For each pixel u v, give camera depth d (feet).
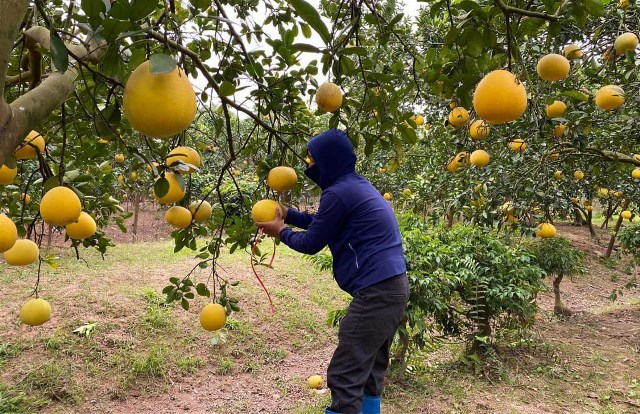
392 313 6.73
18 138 3.06
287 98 6.53
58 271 20.90
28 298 17.12
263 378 14.65
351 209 6.76
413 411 12.29
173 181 5.00
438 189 18.48
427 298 13.00
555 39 8.41
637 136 11.39
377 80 6.45
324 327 18.51
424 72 6.99
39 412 11.72
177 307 18.07
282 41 6.12
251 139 7.75
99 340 14.93
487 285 14.73
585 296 26.53
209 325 7.15
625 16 8.84
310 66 6.37
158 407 12.70
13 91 7.06
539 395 13.33
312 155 6.96
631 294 27.27
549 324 20.57
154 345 15.29
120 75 4.18
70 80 3.66
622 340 18.40
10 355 13.56
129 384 13.35
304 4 3.80
